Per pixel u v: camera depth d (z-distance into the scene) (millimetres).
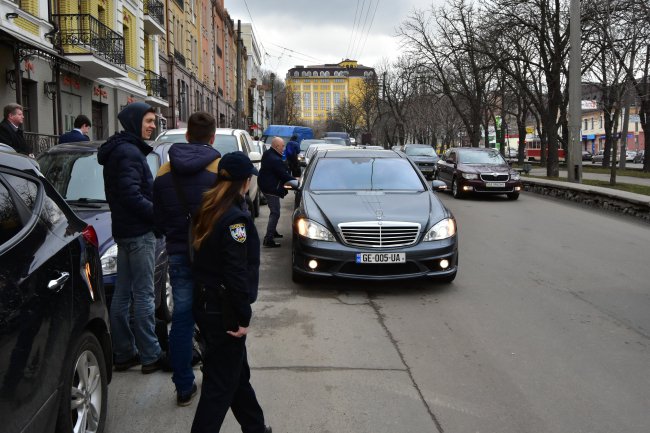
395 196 7324
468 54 34406
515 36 27328
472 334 5230
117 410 3775
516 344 4973
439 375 4312
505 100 47781
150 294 4312
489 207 15266
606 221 12523
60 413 2799
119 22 23562
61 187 5762
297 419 3629
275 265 8070
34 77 16547
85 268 3320
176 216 3672
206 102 50094
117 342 4379
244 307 2932
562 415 3697
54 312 2799
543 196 18578
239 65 34500
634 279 7312
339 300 6328
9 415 2305
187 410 3787
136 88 26281
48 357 2664
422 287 6867
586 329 5371
